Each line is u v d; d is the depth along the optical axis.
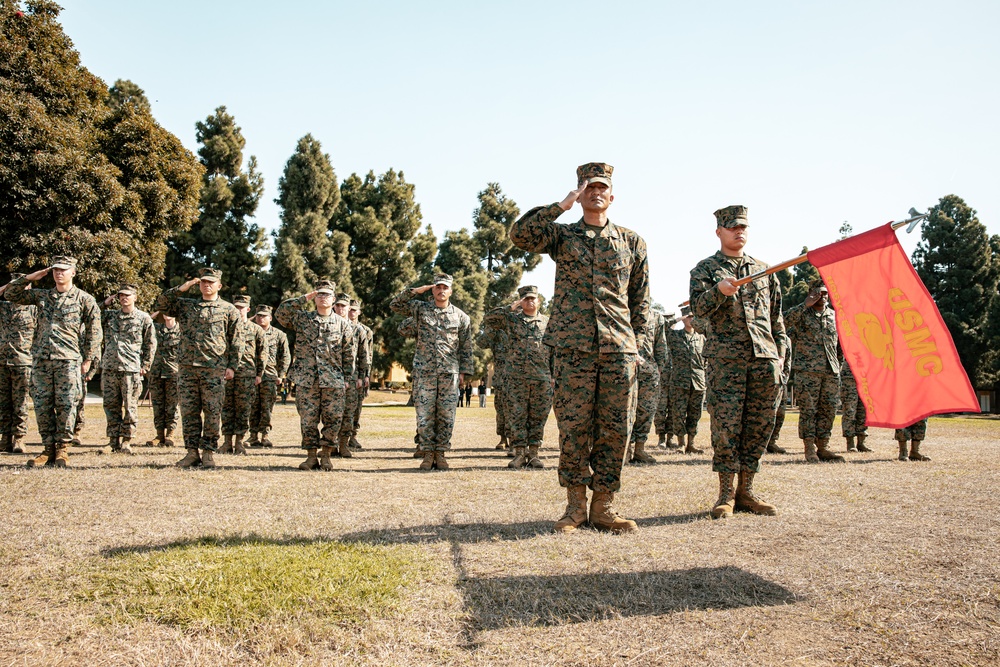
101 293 20.81
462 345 8.72
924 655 2.81
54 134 18.66
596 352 4.86
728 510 5.33
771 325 6.08
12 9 19.31
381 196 42.44
